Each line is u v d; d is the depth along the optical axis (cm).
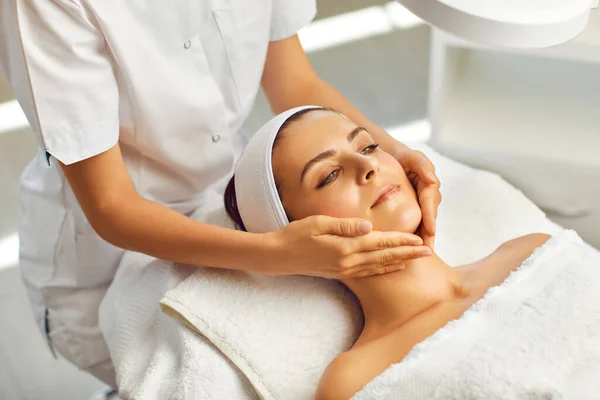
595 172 161
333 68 269
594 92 177
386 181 114
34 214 138
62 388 182
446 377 98
